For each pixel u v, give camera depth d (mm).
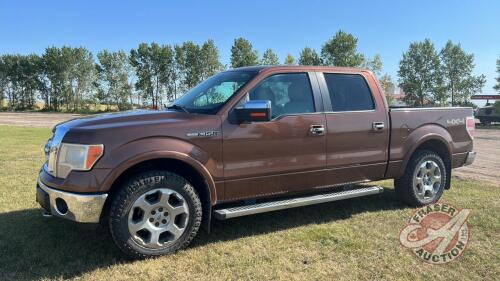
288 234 4945
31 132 19547
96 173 3918
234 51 66125
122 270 3951
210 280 3773
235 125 4566
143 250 4141
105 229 4988
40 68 80125
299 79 5160
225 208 4684
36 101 83375
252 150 4660
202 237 4836
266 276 3861
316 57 62719
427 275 3922
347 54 60281
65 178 4004
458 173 9375
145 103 77750
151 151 4082
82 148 3947
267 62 64125
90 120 4301
